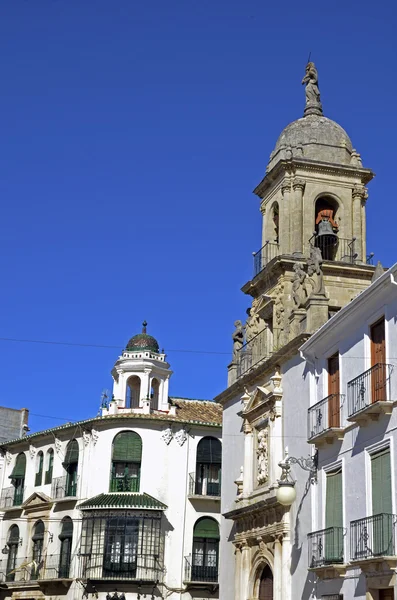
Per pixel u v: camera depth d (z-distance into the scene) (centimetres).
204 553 4731
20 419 6131
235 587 3269
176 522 4722
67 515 4888
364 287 3372
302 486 2784
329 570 2459
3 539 5350
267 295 3412
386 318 2350
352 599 2331
